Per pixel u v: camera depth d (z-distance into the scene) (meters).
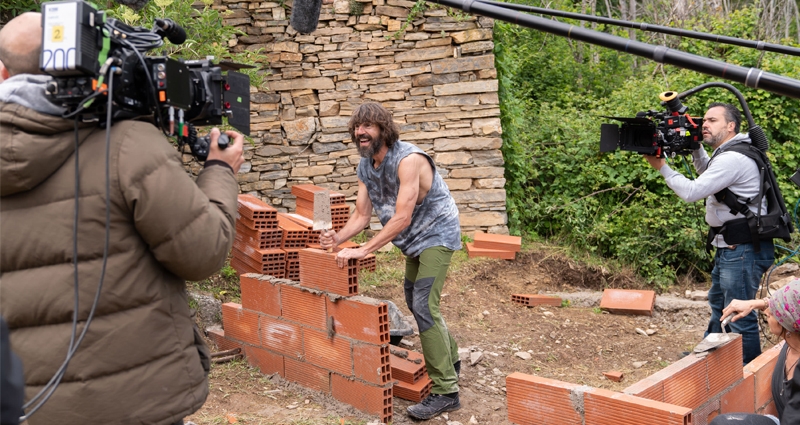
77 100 1.88
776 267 7.46
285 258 5.90
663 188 7.95
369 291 6.44
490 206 7.73
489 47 7.62
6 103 1.90
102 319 1.97
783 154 7.98
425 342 4.17
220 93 2.29
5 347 1.25
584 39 2.05
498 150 7.70
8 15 5.50
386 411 3.95
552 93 11.86
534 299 6.72
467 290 6.80
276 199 7.83
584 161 8.53
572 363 5.50
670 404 2.71
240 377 4.57
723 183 4.64
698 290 7.35
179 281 2.16
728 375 3.39
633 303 6.68
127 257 1.98
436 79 7.70
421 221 4.18
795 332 2.74
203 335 5.24
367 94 7.79
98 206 1.94
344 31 7.73
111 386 1.97
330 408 4.12
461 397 4.51
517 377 2.94
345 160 7.82
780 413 2.96
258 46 7.76
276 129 7.81
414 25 7.69
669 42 13.93
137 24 5.37
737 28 9.33
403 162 3.98
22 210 1.98
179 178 1.98
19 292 1.96
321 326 4.23
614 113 9.02
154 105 2.02
